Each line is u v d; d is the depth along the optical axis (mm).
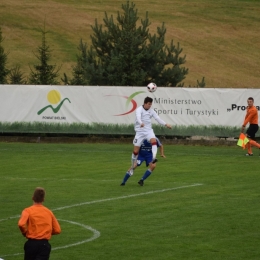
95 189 39438
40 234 19703
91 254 24875
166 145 67250
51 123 68000
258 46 157500
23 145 66062
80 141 69438
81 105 67812
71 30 154375
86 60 78750
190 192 38469
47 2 176375
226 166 50375
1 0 173250
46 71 79750
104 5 178750
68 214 32188
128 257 24438
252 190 39250
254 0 195375
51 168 48938
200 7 184375
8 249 25609
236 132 66562
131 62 75500
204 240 27062
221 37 160625
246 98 66375
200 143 67875
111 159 54688
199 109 66688
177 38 156375
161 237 27531
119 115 67625
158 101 67062
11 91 67875
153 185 41000
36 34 149500
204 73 135250
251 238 27422
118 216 31719
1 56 80562
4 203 35000
